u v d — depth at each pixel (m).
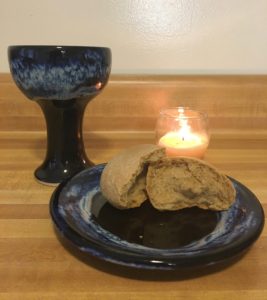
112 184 0.25
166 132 0.36
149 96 0.42
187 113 0.38
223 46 0.43
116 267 0.20
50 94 0.28
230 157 0.37
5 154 0.37
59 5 0.41
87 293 0.18
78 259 0.21
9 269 0.20
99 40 0.42
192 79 0.42
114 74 0.43
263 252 0.22
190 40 0.43
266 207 0.27
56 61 0.26
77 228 0.21
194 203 0.26
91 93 0.29
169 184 0.26
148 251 0.20
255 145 0.41
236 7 0.42
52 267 0.20
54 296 0.18
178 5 0.41
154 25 0.42
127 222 0.24
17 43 0.42
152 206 0.26
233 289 0.19
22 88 0.28
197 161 0.26
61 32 0.42
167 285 0.19
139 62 0.43
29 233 0.23
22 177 0.32
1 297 0.18
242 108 0.43
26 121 0.43
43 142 0.41
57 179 0.30
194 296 0.18
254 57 0.44
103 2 0.41
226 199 0.25
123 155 0.26
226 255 0.19
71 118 0.30
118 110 0.43
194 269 0.19
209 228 0.23
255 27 0.42
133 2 0.41
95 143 0.41
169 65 0.44
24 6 0.41
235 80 0.42
